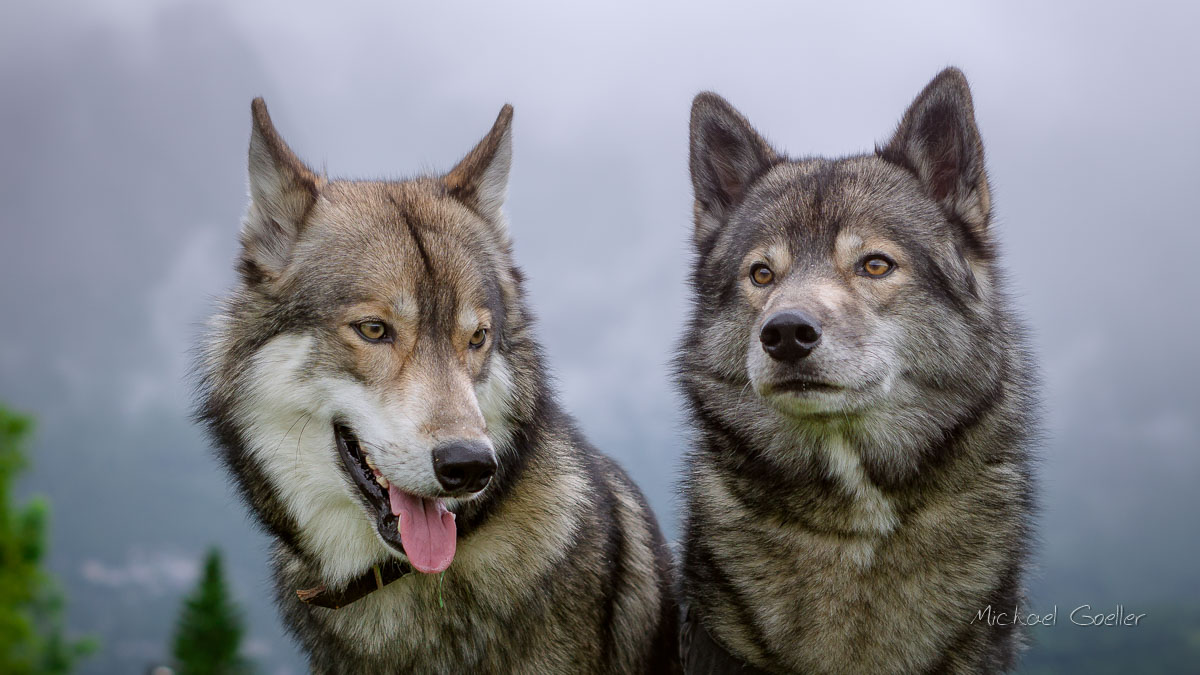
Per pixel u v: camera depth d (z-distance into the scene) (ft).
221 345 16.55
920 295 16.30
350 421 15.29
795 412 15.51
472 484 14.49
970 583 15.89
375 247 15.56
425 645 15.76
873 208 16.67
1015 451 16.79
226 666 88.12
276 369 15.75
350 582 15.83
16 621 83.10
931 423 16.20
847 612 15.94
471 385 15.38
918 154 17.56
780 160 19.39
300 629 16.76
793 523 16.37
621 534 18.54
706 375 17.81
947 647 15.87
